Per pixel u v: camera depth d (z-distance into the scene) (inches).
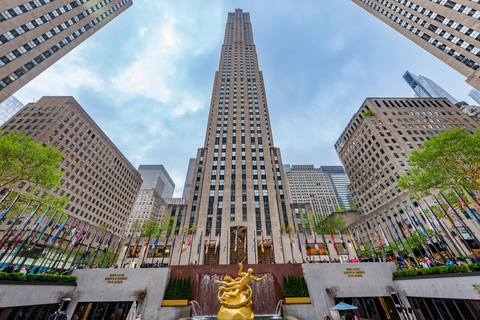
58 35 2362.2
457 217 852.6
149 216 5492.1
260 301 955.3
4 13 1873.8
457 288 685.3
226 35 4707.2
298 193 6717.5
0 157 928.9
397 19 2891.2
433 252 1831.9
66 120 3006.9
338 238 1984.5
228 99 3110.2
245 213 2055.9
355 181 3499.0
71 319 841.5
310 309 893.8
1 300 628.7
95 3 2812.5
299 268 1031.0
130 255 1924.2
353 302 929.5
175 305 893.2
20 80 2031.3
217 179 2324.1
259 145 2593.5
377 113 3260.3
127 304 891.4
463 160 1064.2
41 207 1024.2
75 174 3058.6
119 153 4116.6
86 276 927.7
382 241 2544.3
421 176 1159.0
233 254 1892.2
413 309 861.8
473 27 2030.0
